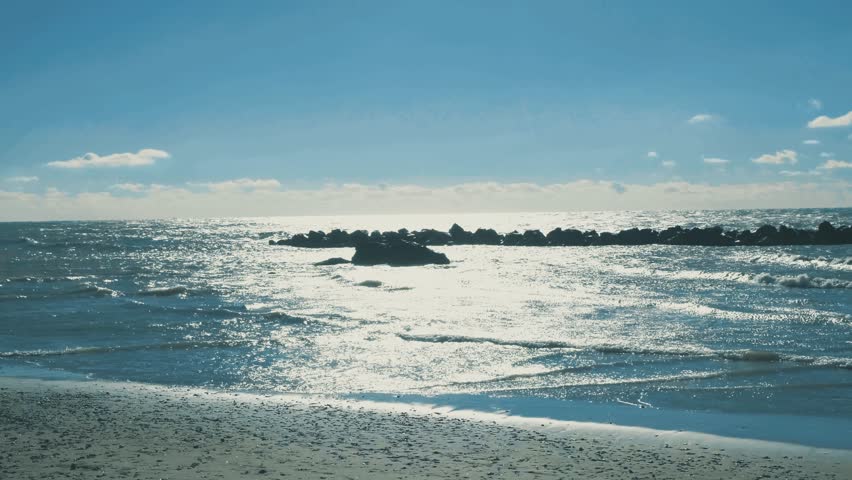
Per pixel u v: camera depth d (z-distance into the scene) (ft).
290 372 59.47
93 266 214.90
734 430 40.65
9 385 53.78
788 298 107.34
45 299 119.96
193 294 128.16
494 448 36.17
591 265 183.73
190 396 49.85
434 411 45.52
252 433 38.50
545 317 90.38
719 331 77.41
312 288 138.00
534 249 262.26
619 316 90.12
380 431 39.60
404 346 71.20
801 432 40.11
